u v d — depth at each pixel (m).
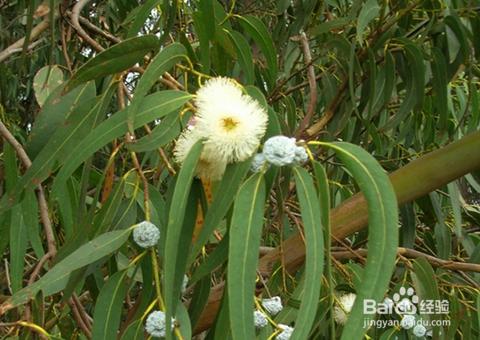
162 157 0.45
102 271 0.58
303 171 0.37
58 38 0.93
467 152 0.51
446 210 0.98
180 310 0.38
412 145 1.08
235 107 0.36
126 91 0.52
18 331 0.46
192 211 0.39
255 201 0.35
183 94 0.41
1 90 1.17
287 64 1.02
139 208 0.56
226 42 0.58
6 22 1.31
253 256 0.34
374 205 0.36
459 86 1.02
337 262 0.57
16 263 0.60
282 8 0.96
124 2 1.02
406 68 0.83
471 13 0.83
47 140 0.52
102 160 1.12
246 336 0.33
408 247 0.75
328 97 0.92
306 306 0.33
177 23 0.70
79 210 0.48
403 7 0.85
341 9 1.04
